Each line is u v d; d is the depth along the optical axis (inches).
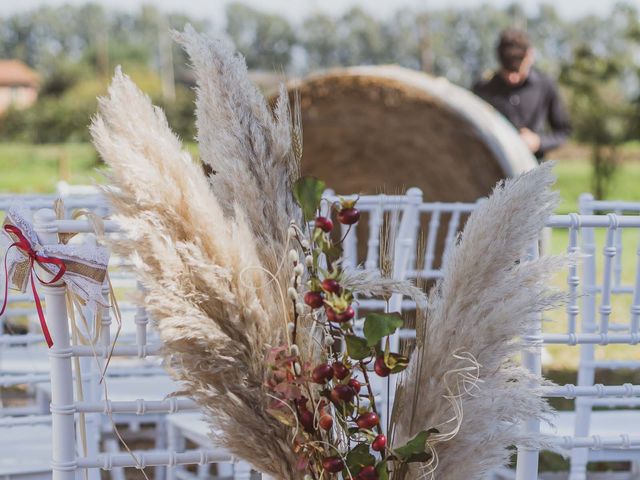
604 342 93.1
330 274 58.9
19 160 1300.4
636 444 91.4
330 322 60.7
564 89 785.6
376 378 106.5
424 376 62.0
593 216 84.8
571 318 92.1
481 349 60.6
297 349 58.9
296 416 58.7
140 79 1779.0
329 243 59.1
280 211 61.6
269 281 60.3
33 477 106.2
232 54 62.6
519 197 60.6
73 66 1895.9
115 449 160.2
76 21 2706.7
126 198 58.7
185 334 56.3
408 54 2500.0
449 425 61.2
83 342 76.9
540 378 64.2
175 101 1227.9
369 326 59.1
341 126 242.5
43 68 2004.2
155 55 2389.3
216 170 62.6
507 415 61.2
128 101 59.7
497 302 60.7
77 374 76.8
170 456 79.1
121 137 58.9
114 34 2674.7
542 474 148.0
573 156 1080.2
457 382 60.9
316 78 240.5
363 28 2519.7
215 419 59.6
